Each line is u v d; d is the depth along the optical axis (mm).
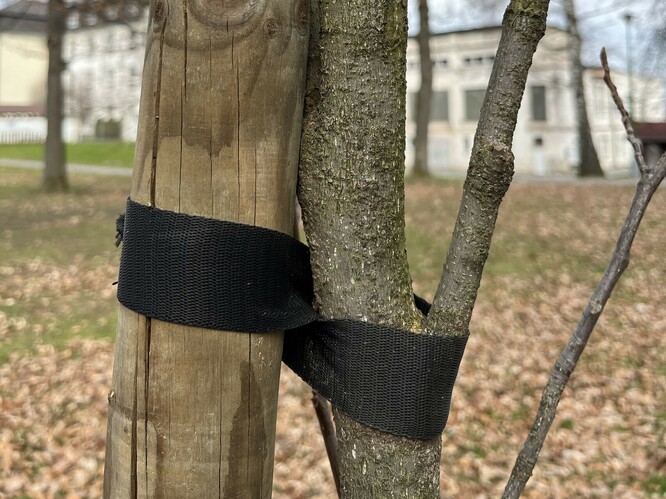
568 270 9281
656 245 10578
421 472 1349
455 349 1323
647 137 25500
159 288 1223
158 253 1225
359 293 1354
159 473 1271
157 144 1251
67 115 39812
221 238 1220
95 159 31016
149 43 1273
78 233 12242
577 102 25344
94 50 26156
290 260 1327
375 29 1302
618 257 1378
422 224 12273
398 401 1309
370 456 1346
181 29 1223
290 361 1423
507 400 5359
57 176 18531
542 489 4133
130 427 1280
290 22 1262
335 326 1346
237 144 1238
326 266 1369
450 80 39281
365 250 1350
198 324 1215
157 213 1238
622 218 12961
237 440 1279
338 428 1409
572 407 5211
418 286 8375
